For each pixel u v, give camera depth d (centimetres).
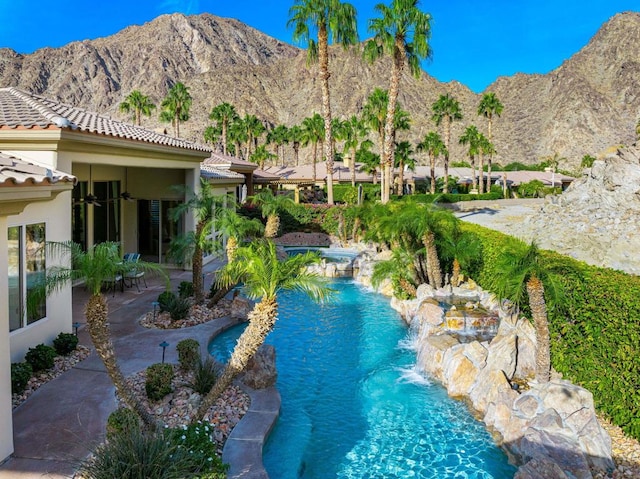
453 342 1250
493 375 1034
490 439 930
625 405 838
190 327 1435
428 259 1705
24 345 1083
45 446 787
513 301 1059
